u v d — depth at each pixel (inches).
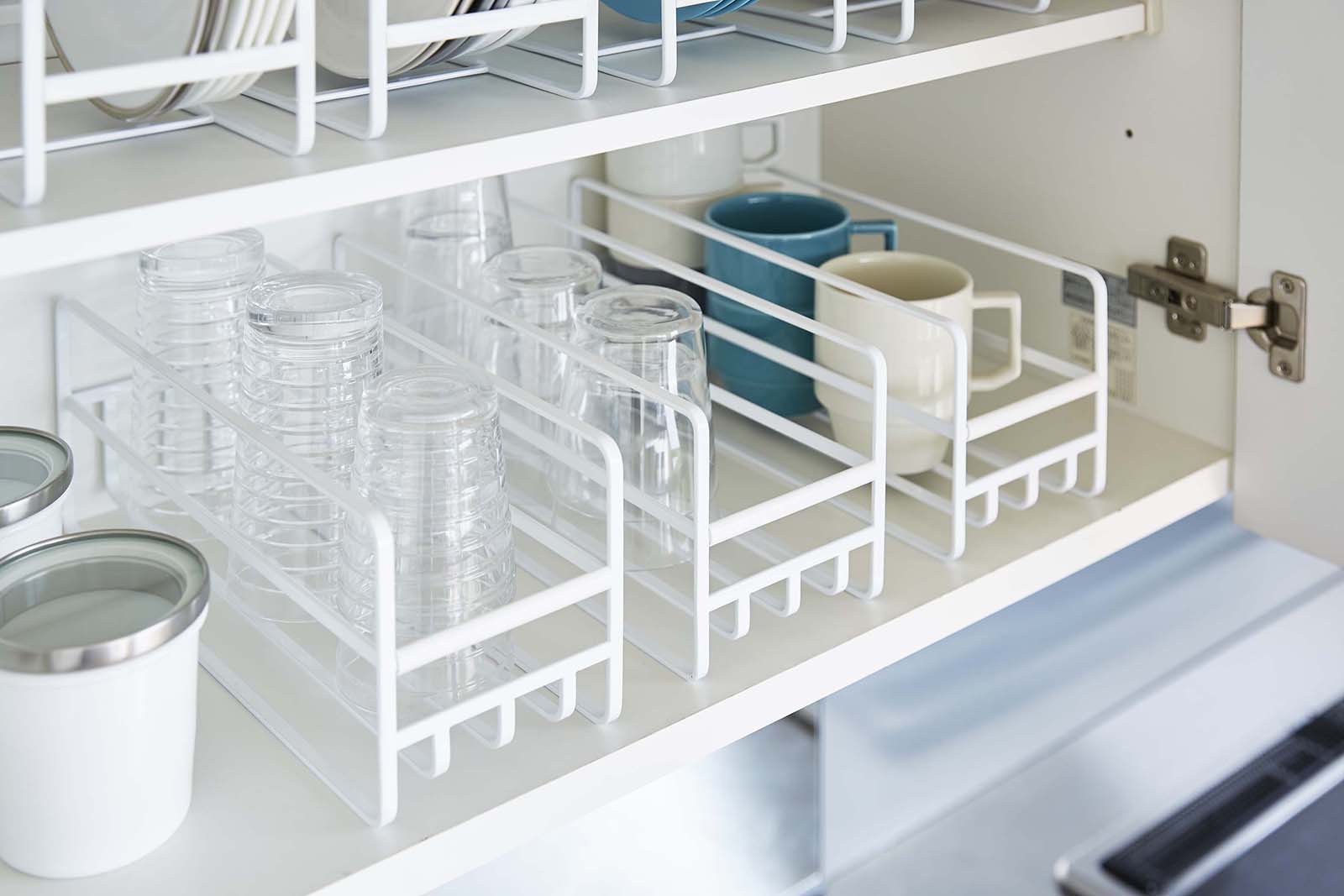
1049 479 38.7
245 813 27.0
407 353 39.5
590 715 29.3
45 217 22.0
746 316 39.3
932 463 37.4
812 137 49.4
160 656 24.3
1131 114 39.0
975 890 48.1
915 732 47.8
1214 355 39.2
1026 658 49.1
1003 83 42.1
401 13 28.6
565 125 26.9
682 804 42.9
